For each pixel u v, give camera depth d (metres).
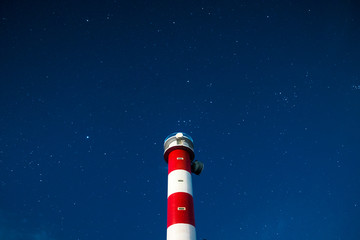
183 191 10.98
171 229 10.05
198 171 12.22
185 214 10.36
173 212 10.41
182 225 10.05
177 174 11.47
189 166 12.10
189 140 12.86
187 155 12.38
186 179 11.40
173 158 12.10
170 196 10.96
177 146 12.45
